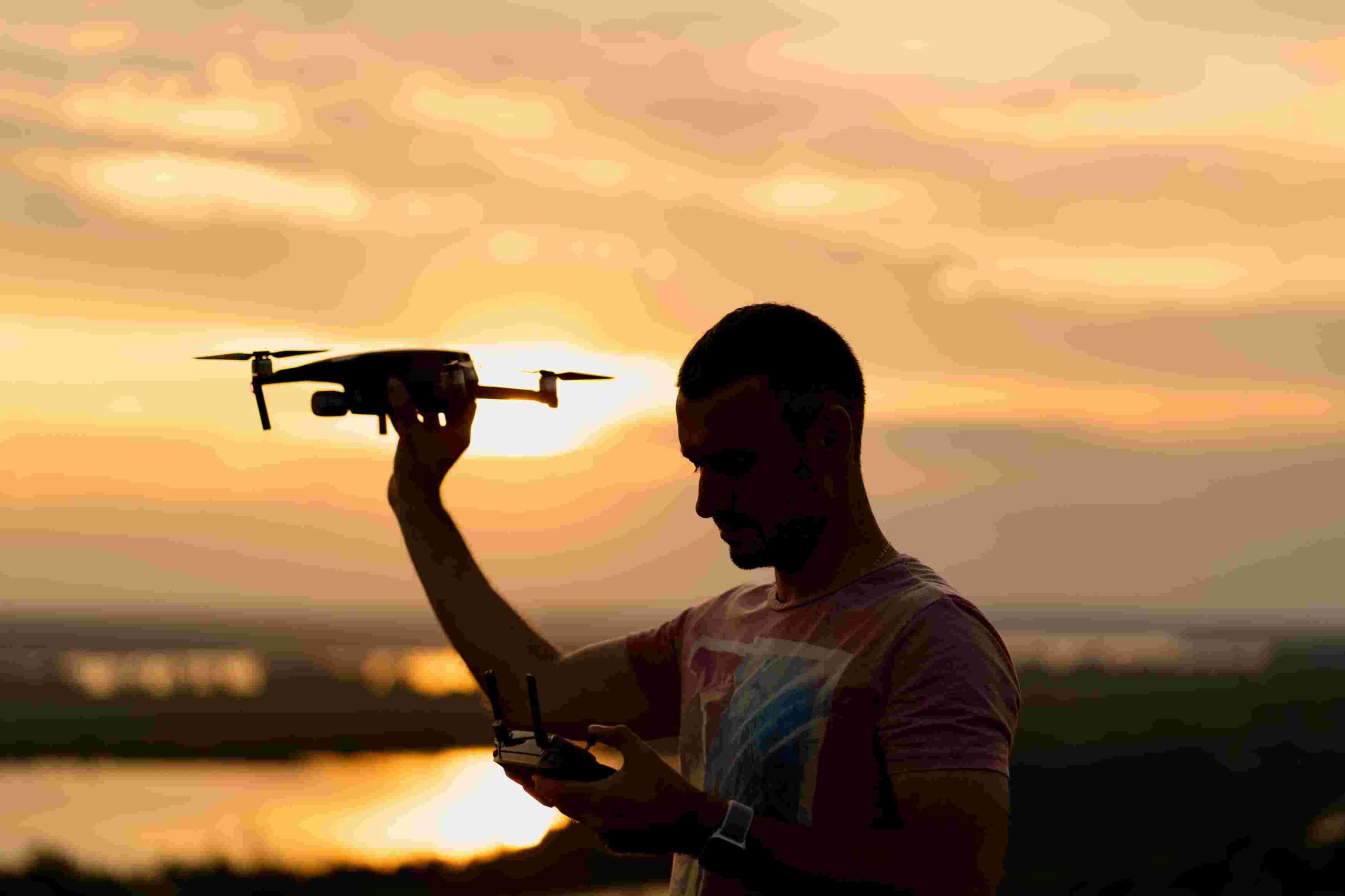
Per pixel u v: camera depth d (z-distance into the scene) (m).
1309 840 36.25
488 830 47.34
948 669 1.84
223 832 45.59
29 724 85.88
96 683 124.75
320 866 39.44
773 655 2.05
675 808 1.73
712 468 2.00
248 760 72.62
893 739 1.84
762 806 1.95
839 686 1.91
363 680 136.88
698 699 2.18
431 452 2.52
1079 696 96.50
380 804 55.16
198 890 35.97
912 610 1.91
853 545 2.03
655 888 37.00
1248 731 77.19
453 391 2.43
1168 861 36.56
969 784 1.75
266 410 2.49
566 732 2.46
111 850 41.12
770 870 1.71
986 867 1.73
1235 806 49.50
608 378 2.42
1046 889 33.91
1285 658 197.88
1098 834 42.88
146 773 65.69
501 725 2.01
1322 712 89.94
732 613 2.24
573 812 1.78
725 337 1.99
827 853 1.72
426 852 41.91
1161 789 54.78
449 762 73.94
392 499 2.58
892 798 1.90
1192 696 100.44
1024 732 73.06
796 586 2.08
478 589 2.53
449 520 2.58
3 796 55.41
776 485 1.97
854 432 2.03
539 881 37.62
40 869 37.28
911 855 1.72
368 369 2.46
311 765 71.19
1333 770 60.59
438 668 170.75
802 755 1.92
